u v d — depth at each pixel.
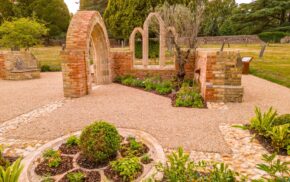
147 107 6.80
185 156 2.97
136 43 20.36
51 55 22.83
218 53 7.12
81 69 8.08
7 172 2.74
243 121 5.49
